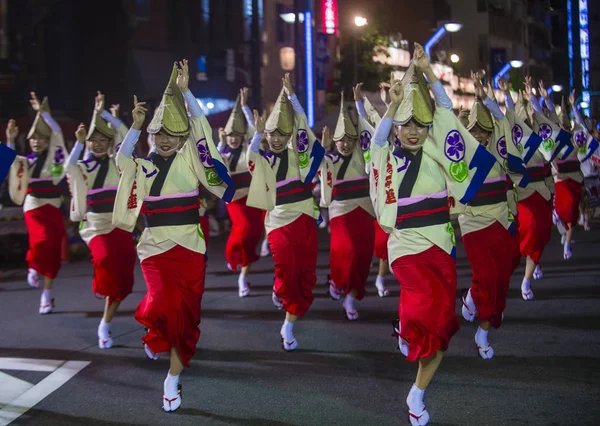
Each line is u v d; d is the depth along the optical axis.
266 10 26.30
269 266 11.25
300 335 6.71
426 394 4.92
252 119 9.10
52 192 8.10
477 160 4.68
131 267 6.63
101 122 6.88
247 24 25.61
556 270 9.76
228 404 4.87
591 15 47.19
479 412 4.55
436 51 36.62
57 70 20.19
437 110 4.68
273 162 6.52
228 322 7.37
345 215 7.16
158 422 4.57
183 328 4.81
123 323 7.52
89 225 6.66
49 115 8.17
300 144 6.64
